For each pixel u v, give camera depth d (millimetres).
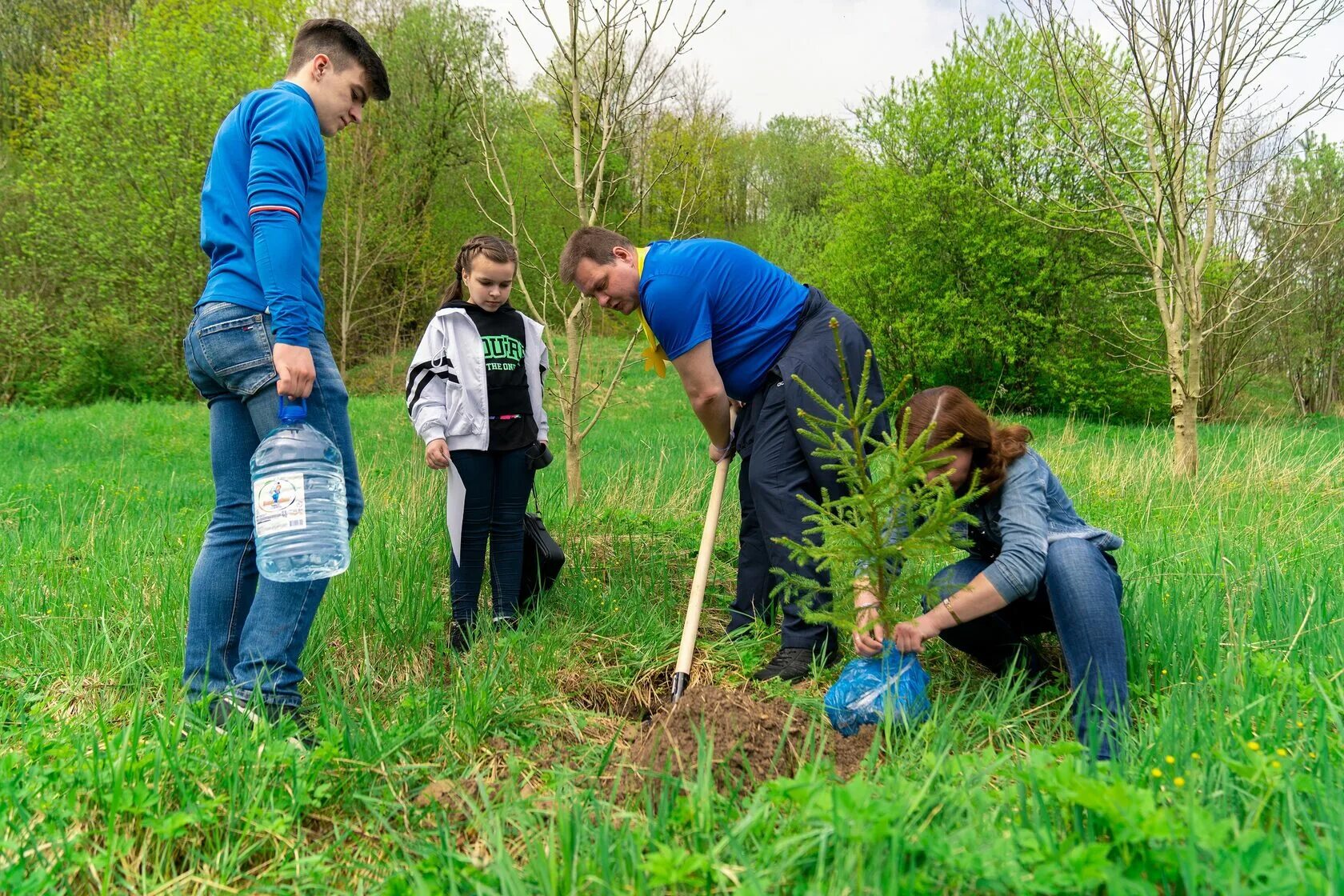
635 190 6148
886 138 18016
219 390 2617
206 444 10938
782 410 3113
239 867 1882
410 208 24875
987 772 1835
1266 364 17781
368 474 7586
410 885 1682
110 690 2900
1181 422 7727
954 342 17094
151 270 19375
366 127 22641
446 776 2266
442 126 25500
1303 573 3652
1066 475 7465
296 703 2539
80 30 26359
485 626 3379
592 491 6156
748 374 3225
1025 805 1687
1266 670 2418
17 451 9969
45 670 3041
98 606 3592
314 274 2650
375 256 23047
